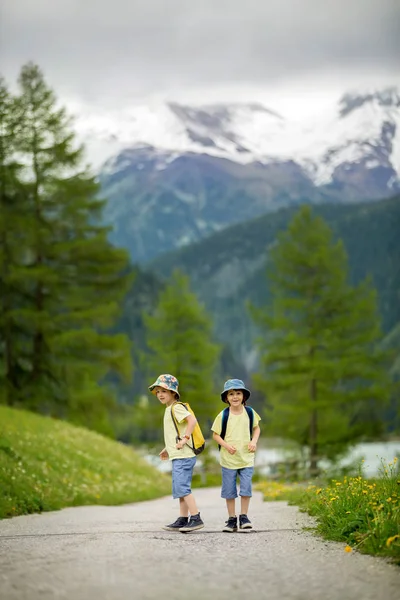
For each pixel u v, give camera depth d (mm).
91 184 45812
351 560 8109
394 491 11047
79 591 6488
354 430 45344
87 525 14148
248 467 11820
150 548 9336
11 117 45719
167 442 12094
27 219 44250
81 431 34938
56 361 46125
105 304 46531
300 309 46344
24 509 18000
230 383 11758
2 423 27844
